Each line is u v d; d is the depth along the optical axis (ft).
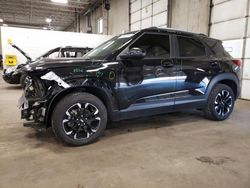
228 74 11.73
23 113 8.12
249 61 18.86
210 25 22.43
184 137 9.37
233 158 7.34
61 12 54.90
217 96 11.61
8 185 5.69
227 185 5.74
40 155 7.46
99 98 8.66
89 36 35.12
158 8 29.91
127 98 8.80
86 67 7.89
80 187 5.63
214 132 10.07
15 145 8.31
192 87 10.55
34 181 5.88
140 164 6.88
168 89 9.77
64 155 7.47
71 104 7.83
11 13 55.57
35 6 48.75
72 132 8.04
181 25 26.45
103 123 8.57
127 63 8.70
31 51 31.58
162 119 12.28
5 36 29.78
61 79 7.52
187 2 25.26
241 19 19.19
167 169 6.57
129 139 9.09
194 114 13.43
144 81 9.09
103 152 7.75
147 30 9.57
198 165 6.82
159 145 8.45
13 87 24.91
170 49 9.95
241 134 9.80
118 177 6.11
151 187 5.64
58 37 33.01
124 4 39.06
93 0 45.06
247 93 19.30
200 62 10.68
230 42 20.38
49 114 7.88
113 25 44.09
